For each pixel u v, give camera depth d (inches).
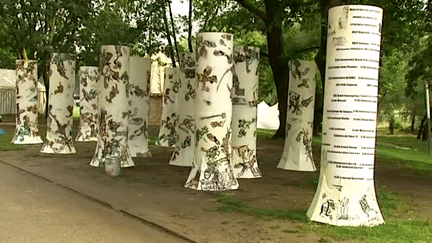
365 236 295.0
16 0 1003.3
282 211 362.6
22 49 1254.9
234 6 971.3
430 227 321.1
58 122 706.8
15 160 618.8
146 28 1063.0
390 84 1577.3
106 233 298.4
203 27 1129.4
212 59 453.1
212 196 420.5
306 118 619.2
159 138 877.8
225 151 462.0
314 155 801.6
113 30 1072.8
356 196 326.6
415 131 2118.6
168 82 863.7
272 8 806.5
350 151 326.0
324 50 607.5
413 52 1031.0
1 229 298.4
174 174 540.7
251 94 542.6
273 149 860.0
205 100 456.4
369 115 326.6
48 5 1059.3
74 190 431.2
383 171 641.6
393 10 721.0
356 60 323.9
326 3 574.9
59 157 659.4
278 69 970.7
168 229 307.9
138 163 631.8
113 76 577.9
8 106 1841.8
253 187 473.1
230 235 296.0
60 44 1166.3
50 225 311.6
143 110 718.5
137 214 345.4
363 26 323.3
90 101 916.0
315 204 337.4
